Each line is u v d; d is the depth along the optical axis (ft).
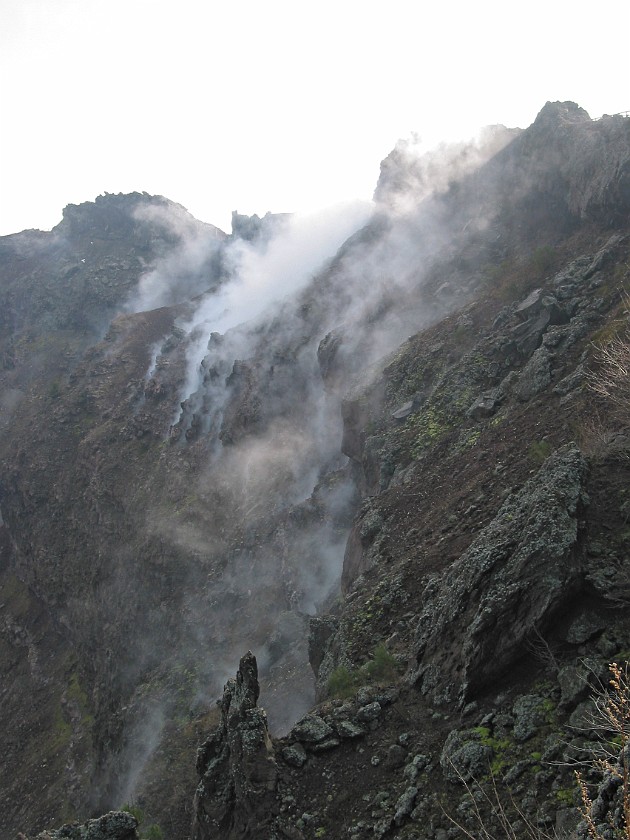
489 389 62.75
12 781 119.44
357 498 91.20
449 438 59.41
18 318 292.40
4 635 171.12
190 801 66.23
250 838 28.19
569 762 22.59
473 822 23.39
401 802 26.25
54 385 216.13
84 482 168.96
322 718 32.53
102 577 141.90
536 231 85.51
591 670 25.18
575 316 58.49
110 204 309.83
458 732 27.32
